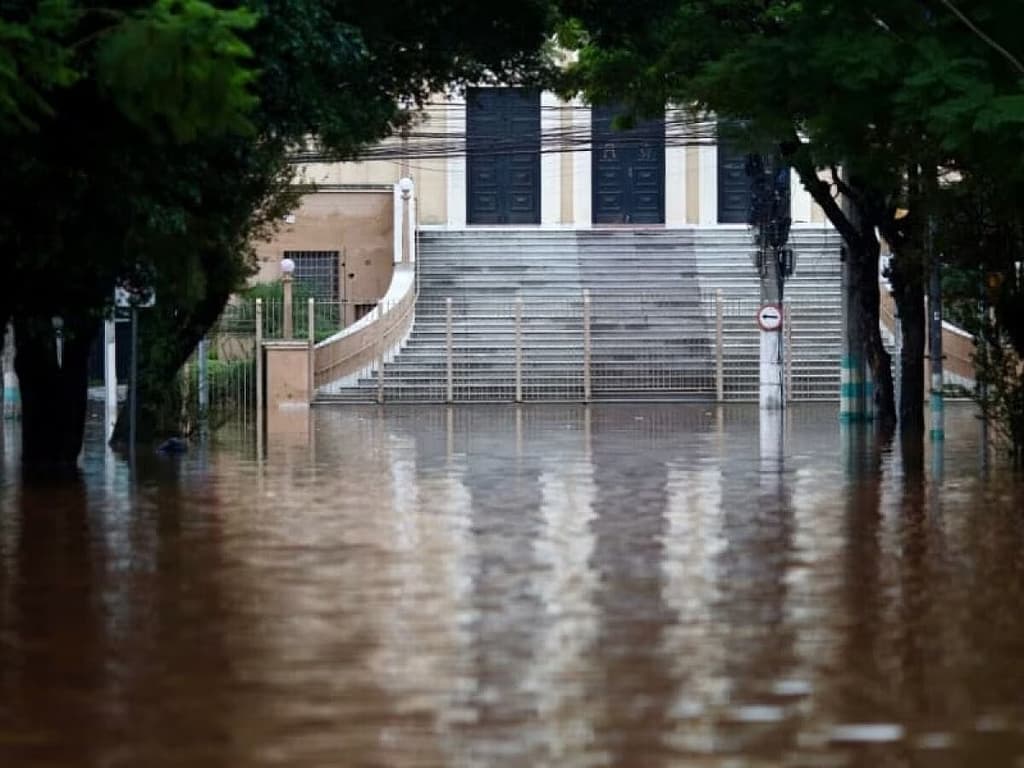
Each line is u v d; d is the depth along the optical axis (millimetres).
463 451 55469
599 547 29125
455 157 109125
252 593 24156
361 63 45969
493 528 32031
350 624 21703
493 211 114625
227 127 28531
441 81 56281
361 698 17656
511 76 60375
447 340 98938
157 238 40594
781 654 19812
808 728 16406
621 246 110188
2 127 29344
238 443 60812
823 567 26625
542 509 35656
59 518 33938
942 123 36219
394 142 109688
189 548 29109
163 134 32938
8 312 41250
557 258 109125
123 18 28125
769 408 85500
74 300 43406
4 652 20078
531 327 102250
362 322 99062
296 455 53750
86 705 17453
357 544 29547
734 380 98688
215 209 43594
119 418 59219
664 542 29812
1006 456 50906
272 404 93062
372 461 50719
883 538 30250
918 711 17047
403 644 20391
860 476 44062
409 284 103188
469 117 112375
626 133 106938
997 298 48500
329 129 48781
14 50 28375
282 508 35875
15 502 37281
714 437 63375
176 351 59844
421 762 15250
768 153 64938
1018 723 16594
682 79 56938
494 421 77438
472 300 105438
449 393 97812
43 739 16125
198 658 19672
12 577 25812
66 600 23672
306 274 113688
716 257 108938
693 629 21328
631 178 115000
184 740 16062
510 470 46781
